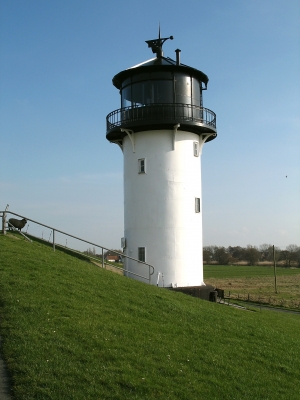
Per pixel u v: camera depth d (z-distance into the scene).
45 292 13.09
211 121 25.17
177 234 23.92
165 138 24.30
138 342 11.05
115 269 25.84
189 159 24.64
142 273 23.98
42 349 9.59
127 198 25.16
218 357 11.43
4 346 9.64
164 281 23.61
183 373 9.95
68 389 8.34
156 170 24.17
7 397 7.97
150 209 24.09
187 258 24.03
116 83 25.95
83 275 16.03
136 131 24.56
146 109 23.73
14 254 16.52
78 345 10.11
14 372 8.71
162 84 24.05
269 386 10.52
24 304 11.82
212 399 9.14
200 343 12.22
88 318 11.84
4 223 20.16
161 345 11.27
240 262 153.12
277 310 34.47
